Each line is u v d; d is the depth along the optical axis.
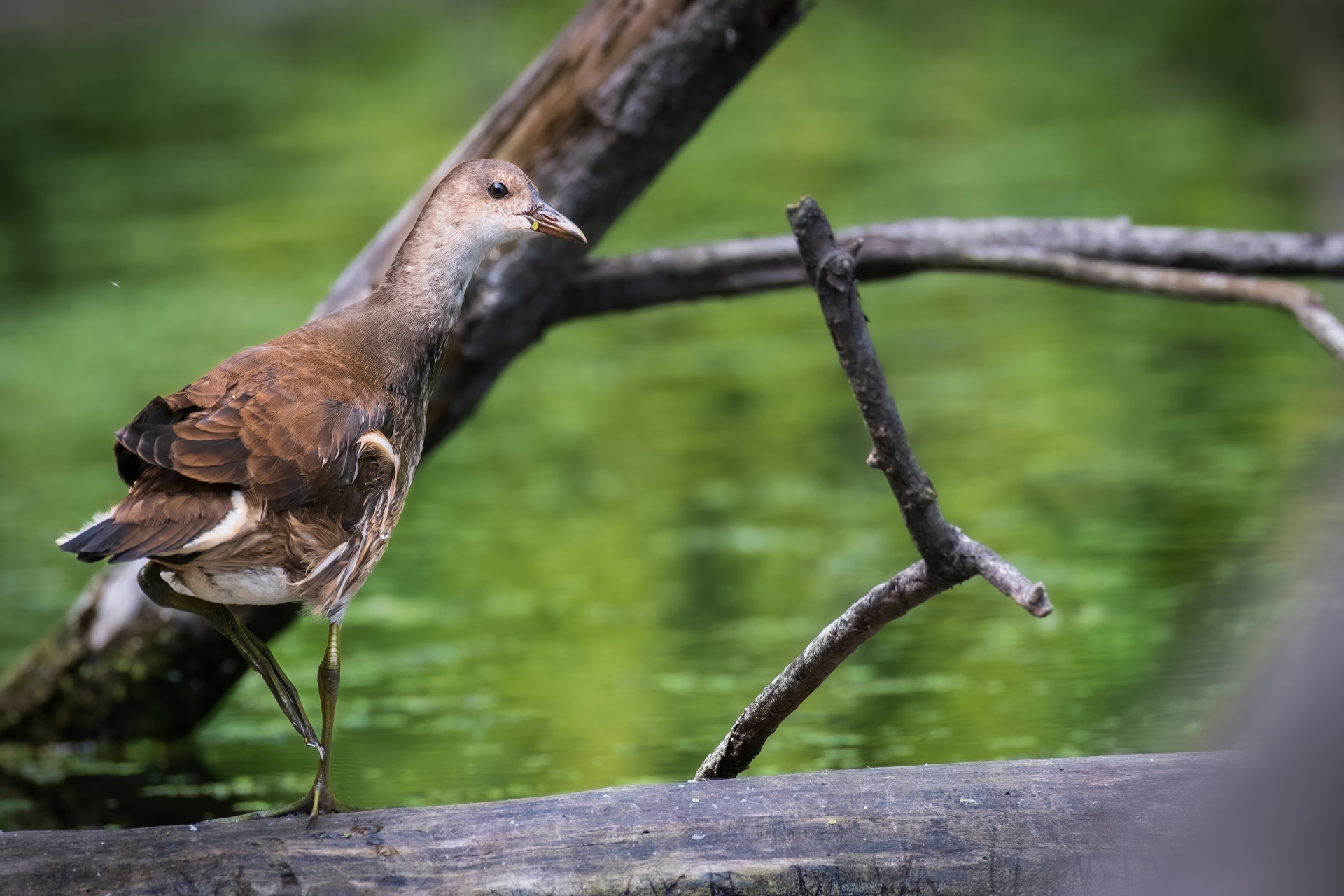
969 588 11.37
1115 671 9.29
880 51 33.75
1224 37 32.06
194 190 25.36
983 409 15.80
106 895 4.99
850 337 4.94
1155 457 13.79
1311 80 28.19
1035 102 29.27
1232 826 2.51
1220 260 9.72
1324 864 2.34
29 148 28.05
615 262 9.42
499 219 6.58
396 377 6.27
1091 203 22.41
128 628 9.52
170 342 18.31
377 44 35.00
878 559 12.05
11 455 14.94
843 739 8.64
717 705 9.38
